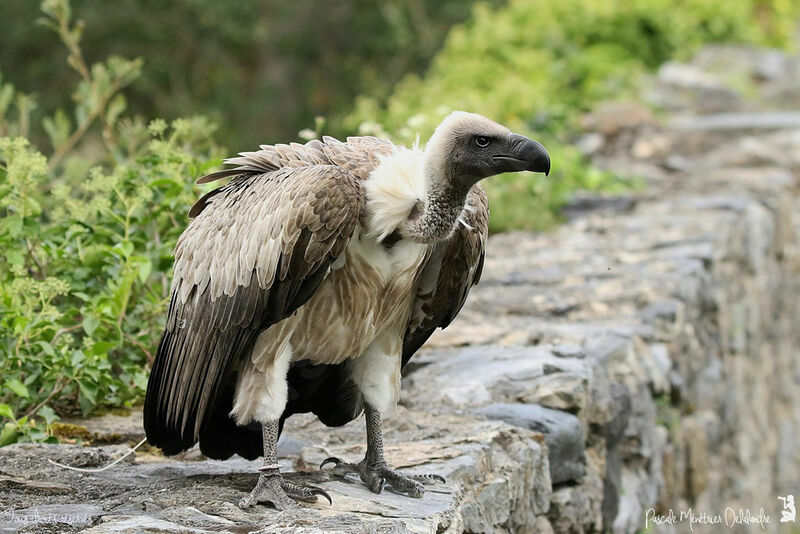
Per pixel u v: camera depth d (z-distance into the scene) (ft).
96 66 43.16
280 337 23.13
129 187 34.63
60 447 26.89
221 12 115.44
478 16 100.63
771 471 62.03
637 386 38.11
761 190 66.74
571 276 47.52
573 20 98.73
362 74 127.44
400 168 22.76
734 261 57.11
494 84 84.12
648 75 97.30
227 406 24.84
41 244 32.99
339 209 22.21
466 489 26.53
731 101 92.32
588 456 34.35
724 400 51.57
